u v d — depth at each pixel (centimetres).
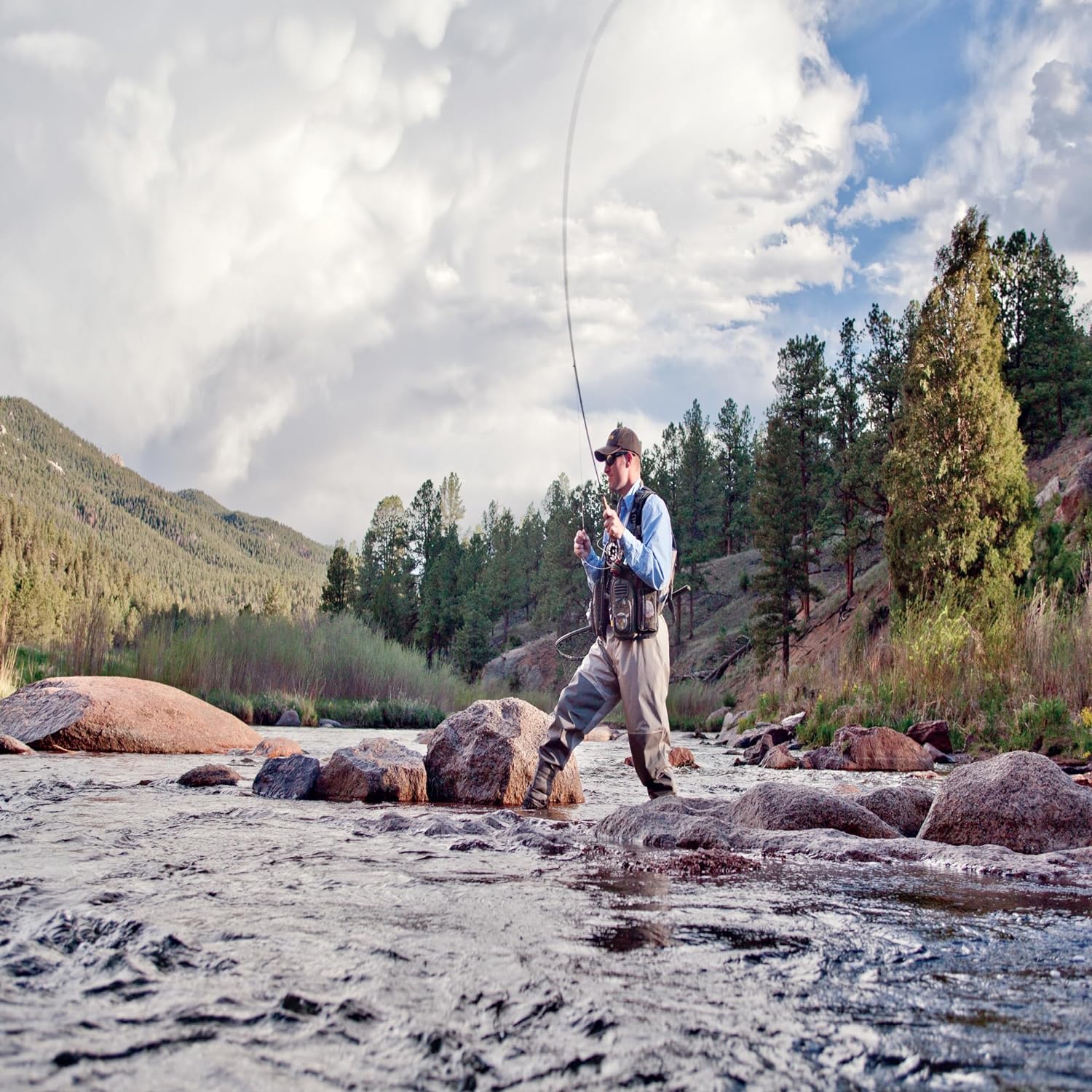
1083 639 1237
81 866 321
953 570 2102
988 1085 146
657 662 514
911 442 2273
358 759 631
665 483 6975
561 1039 163
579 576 6831
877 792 499
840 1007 182
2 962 201
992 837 407
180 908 257
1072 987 197
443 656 6638
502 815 487
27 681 1645
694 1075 149
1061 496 2711
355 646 2500
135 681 1023
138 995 182
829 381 4650
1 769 705
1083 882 322
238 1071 147
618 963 211
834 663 1991
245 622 2270
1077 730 1083
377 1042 160
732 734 1992
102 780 642
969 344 2247
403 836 416
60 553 10375
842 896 295
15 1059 149
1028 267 4516
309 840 399
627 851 385
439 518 7850
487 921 250
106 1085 140
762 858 369
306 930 235
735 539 8394
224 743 1000
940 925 255
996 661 1361
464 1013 175
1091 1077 149
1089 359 4462
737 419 8494
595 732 1988
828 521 4447
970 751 1207
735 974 204
